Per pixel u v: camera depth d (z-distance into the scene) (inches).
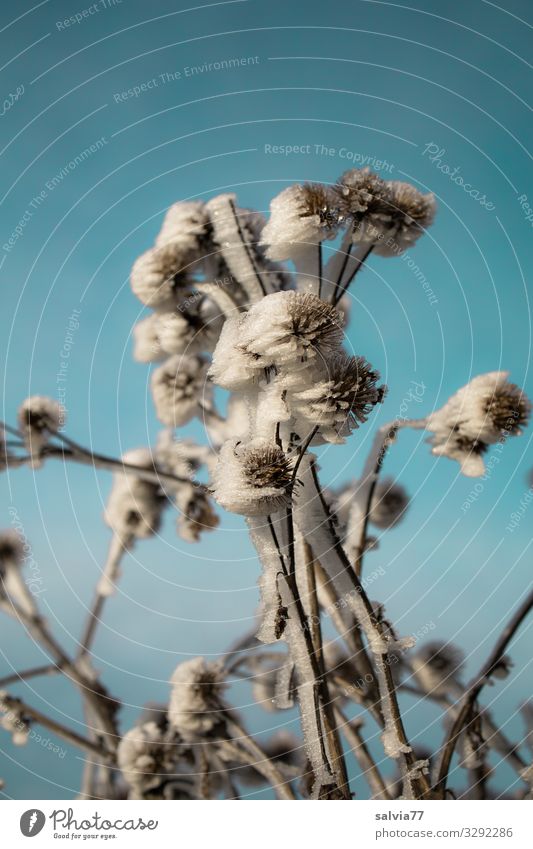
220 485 10.8
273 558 12.0
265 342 10.5
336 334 10.7
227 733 15.3
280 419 10.6
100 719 15.2
